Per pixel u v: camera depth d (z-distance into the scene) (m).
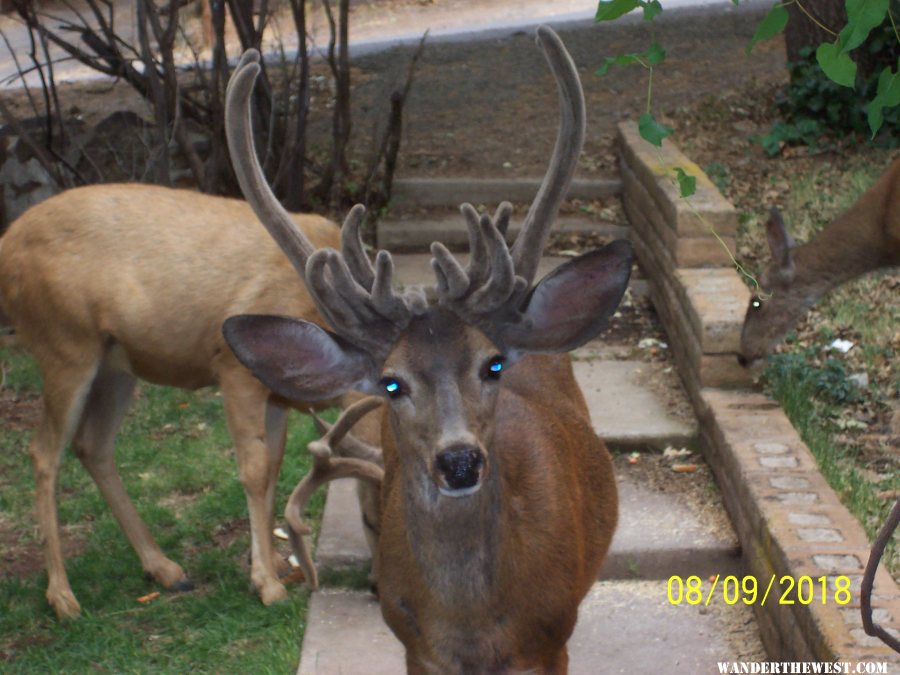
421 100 6.76
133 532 3.51
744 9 8.08
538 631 2.48
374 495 3.21
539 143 6.07
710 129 6.04
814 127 5.75
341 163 5.59
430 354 2.26
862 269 4.43
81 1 9.46
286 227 2.48
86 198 3.43
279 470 3.56
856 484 3.42
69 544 3.69
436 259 2.28
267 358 2.38
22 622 3.36
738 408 3.67
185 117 5.39
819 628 2.71
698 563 3.38
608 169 5.77
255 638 3.25
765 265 4.76
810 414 3.77
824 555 2.95
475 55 7.56
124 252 3.38
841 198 5.23
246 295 3.35
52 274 3.38
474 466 2.20
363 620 3.29
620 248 2.31
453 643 2.44
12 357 4.86
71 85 7.20
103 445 3.51
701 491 3.62
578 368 4.31
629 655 3.13
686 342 4.04
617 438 3.82
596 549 2.74
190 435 4.19
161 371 3.44
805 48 5.78
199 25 8.41
